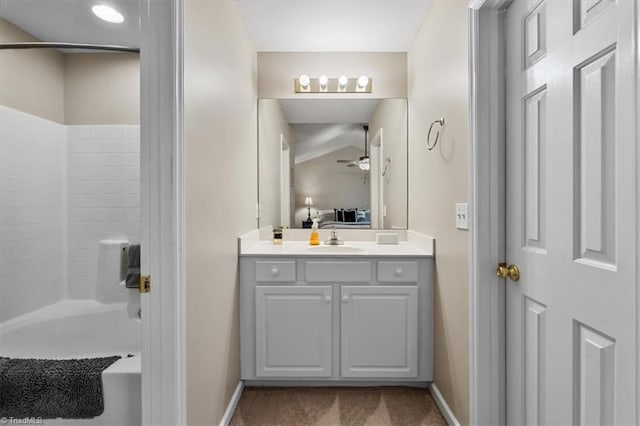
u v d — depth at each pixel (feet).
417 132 8.00
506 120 4.50
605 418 2.89
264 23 7.51
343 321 6.74
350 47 8.71
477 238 4.56
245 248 7.11
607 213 2.85
